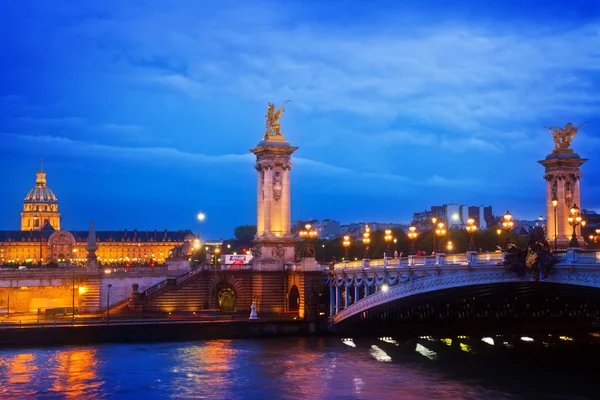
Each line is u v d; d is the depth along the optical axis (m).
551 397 84.06
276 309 147.88
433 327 134.88
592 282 81.81
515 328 133.62
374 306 121.31
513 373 97.38
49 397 86.56
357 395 86.69
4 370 99.94
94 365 103.44
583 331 137.12
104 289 155.75
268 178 151.50
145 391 89.38
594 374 96.69
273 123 153.25
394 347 119.69
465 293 106.06
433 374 97.00
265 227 151.00
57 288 171.25
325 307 140.00
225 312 147.50
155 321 128.38
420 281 108.62
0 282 148.38
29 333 120.38
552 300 109.56
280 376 96.62
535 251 86.25
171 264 170.50
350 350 116.19
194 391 89.38
